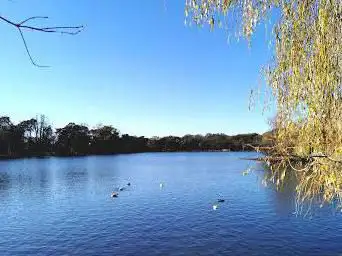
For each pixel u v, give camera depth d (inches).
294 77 307.3
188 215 1162.6
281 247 803.4
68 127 6948.8
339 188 309.6
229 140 7165.4
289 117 318.3
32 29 98.2
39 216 1218.0
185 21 291.3
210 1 288.8
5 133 5816.9
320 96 298.2
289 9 300.7
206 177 2522.1
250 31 298.8
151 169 3464.6
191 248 816.9
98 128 7810.0
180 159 5639.8
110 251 812.0
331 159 287.1
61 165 4252.0
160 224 1047.0
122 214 1209.4
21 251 828.0
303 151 310.2
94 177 2696.9
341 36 288.5
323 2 287.0
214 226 1005.8
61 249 836.0
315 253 759.1
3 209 1366.9
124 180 2438.5
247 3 299.9
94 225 1056.8
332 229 914.1
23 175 2923.2
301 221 1000.9
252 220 1056.8
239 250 794.2
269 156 324.2
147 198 1566.2
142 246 840.3
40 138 6574.8
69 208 1357.0
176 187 1951.3
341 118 296.8
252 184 1966.0
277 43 313.3
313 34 298.8
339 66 293.6
